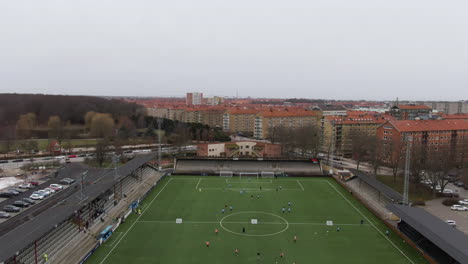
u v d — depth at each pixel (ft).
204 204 346.74
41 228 200.64
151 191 394.52
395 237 266.57
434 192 375.66
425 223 238.89
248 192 395.55
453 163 465.88
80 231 251.80
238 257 228.22
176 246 245.04
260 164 511.81
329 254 234.99
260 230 278.26
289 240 258.57
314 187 423.23
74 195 279.28
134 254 231.09
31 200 333.62
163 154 614.34
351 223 296.71
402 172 470.80
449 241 206.18
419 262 223.92
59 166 513.04
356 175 415.23
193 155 603.26
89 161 532.73
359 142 566.77
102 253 231.50
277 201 360.89
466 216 317.22
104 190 292.40
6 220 286.66
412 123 548.31
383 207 329.31
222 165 508.53
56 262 208.54
